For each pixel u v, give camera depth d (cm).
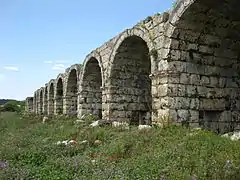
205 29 1177
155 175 639
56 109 3425
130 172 695
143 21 1385
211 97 1252
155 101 1236
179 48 1183
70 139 1307
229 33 1233
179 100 1177
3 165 771
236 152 732
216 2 1042
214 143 825
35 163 866
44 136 1511
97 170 719
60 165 782
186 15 1105
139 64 1794
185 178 601
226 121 1288
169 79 1169
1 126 2225
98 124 1611
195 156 726
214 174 608
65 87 2962
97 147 1091
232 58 1320
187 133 985
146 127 1251
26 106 6775
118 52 1695
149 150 884
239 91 1340
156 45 1262
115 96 1767
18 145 1173
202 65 1237
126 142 998
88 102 2409
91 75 2403
